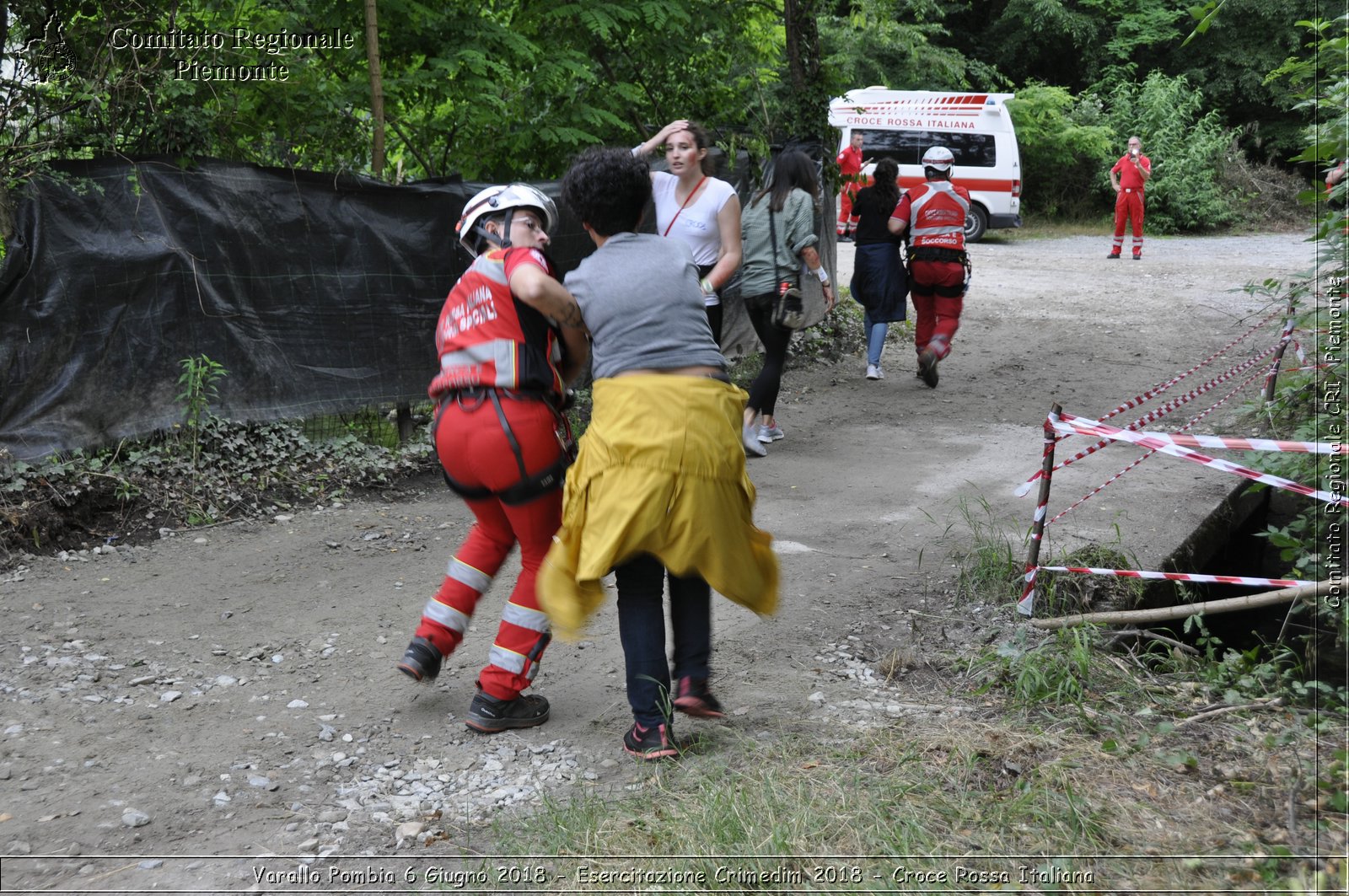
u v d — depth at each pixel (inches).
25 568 205.6
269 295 257.0
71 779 134.4
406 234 276.7
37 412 227.1
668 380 126.8
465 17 333.1
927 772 132.5
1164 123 1003.3
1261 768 131.7
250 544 222.8
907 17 1095.0
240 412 253.8
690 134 239.5
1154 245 853.2
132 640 177.0
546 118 348.2
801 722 148.4
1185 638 217.2
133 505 228.4
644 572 136.1
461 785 135.0
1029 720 147.0
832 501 253.1
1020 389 370.6
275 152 293.6
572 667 169.9
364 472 261.3
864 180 434.6
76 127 242.8
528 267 132.6
